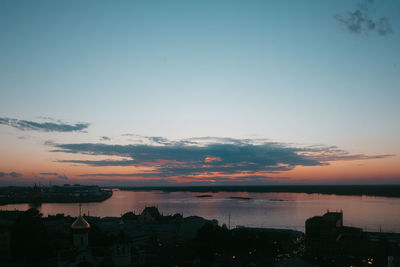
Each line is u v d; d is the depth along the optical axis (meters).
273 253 175.38
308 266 144.50
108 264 108.94
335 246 171.38
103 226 192.38
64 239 165.88
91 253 110.50
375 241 167.38
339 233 195.88
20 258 152.88
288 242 185.12
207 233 177.75
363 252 167.38
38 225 165.38
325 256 169.25
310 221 185.38
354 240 170.75
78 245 120.00
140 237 169.88
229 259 162.38
